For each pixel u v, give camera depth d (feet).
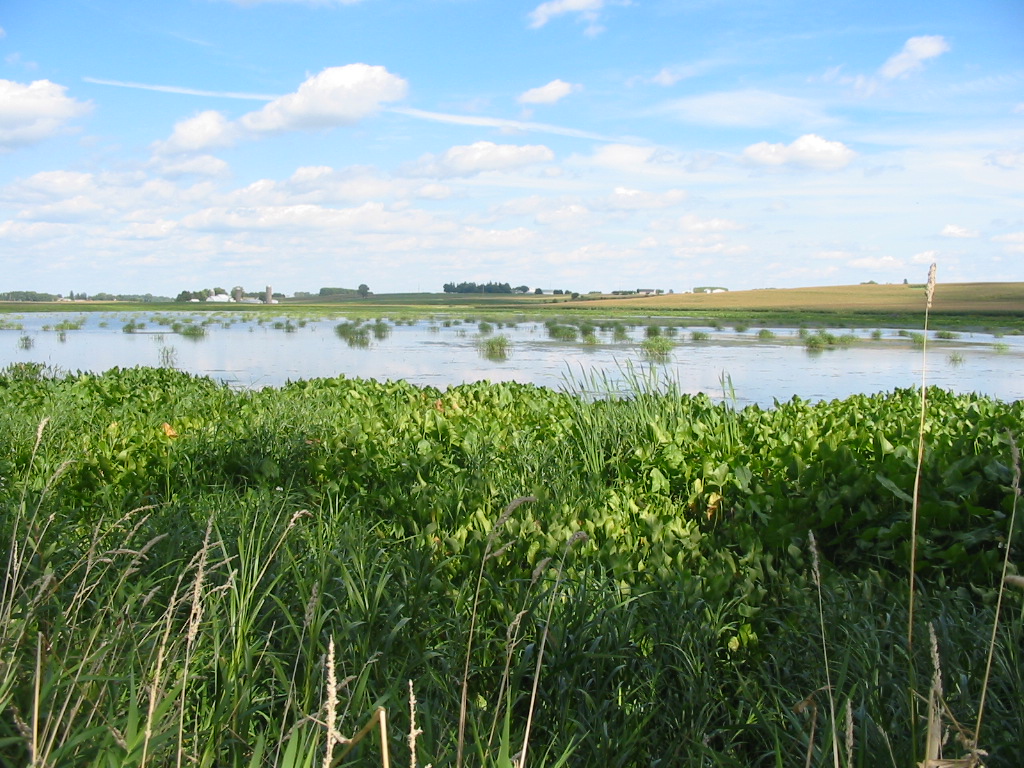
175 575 12.40
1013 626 9.82
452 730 8.97
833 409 27.94
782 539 15.67
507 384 36.50
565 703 9.61
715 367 65.82
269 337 113.50
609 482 21.08
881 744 8.04
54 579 10.60
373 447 21.30
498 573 13.83
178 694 8.77
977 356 76.69
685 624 11.32
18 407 29.73
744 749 9.94
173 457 21.11
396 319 176.55
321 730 8.13
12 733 7.73
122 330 132.77
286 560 12.49
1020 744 8.10
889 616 10.98
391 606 11.41
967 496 15.46
